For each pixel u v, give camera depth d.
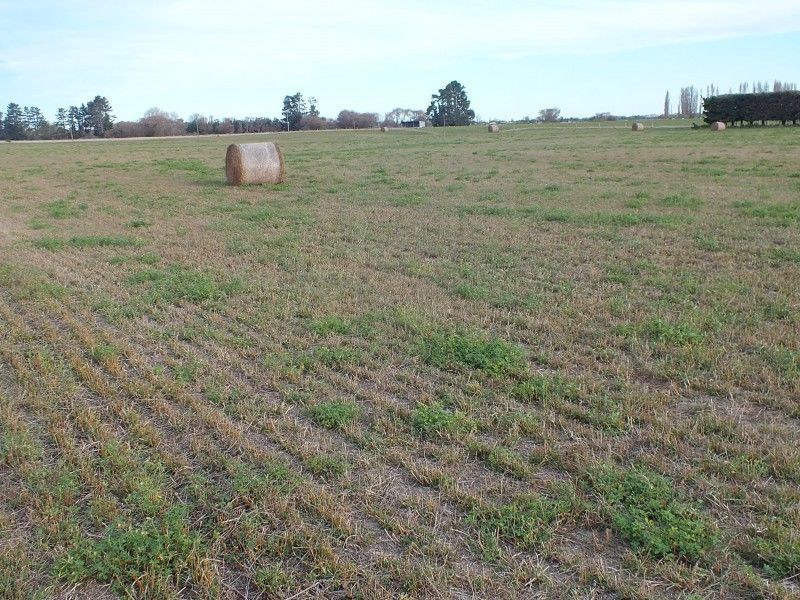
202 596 3.50
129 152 41.97
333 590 3.53
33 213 16.50
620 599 3.40
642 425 5.06
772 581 3.44
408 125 99.50
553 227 12.45
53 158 37.56
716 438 4.75
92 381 6.01
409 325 7.30
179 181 22.52
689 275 8.86
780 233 11.03
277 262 10.55
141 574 3.62
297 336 7.13
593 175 19.97
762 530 3.78
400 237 12.08
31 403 5.64
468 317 7.55
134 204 17.50
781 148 25.64
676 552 3.69
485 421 5.14
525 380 5.86
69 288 9.20
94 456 4.83
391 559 3.70
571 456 4.65
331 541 3.88
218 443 5.00
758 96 42.72
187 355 6.66
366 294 8.58
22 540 3.92
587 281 8.89
